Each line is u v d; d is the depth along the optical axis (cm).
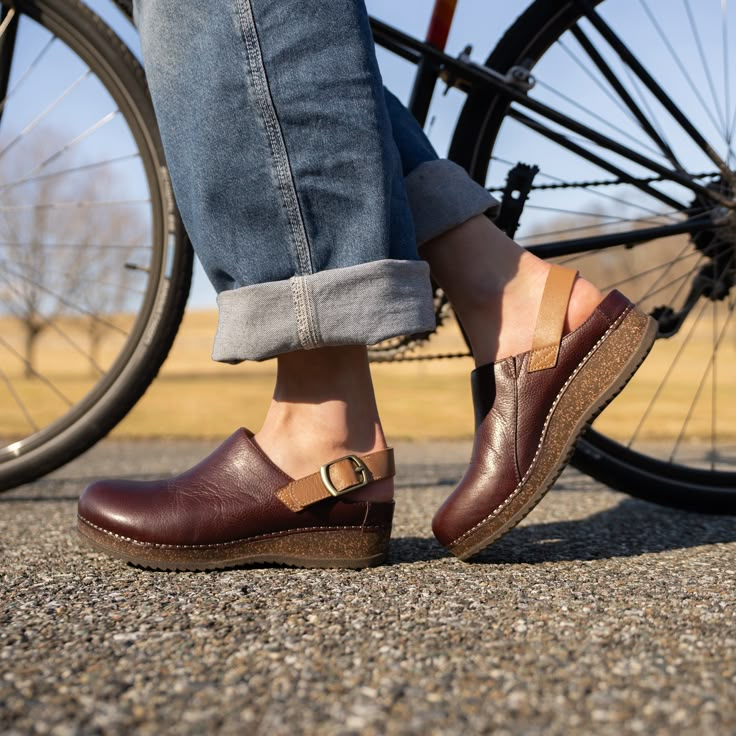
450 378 1040
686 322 137
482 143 128
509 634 68
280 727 51
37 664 62
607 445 135
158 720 52
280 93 81
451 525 96
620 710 52
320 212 83
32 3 129
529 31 129
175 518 93
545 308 94
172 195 129
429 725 51
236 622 72
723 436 325
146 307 132
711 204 132
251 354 85
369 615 74
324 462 94
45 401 568
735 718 51
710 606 77
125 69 128
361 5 85
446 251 97
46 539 117
